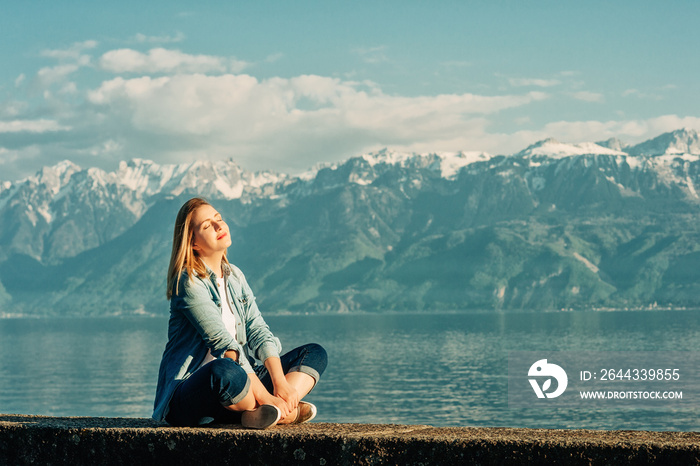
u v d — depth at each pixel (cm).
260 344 465
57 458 353
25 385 9781
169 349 451
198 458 334
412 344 17525
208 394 406
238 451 328
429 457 306
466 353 14538
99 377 10712
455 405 7619
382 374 10756
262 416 399
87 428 351
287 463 323
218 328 436
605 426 6331
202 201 464
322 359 465
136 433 342
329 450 318
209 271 459
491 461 300
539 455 294
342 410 7325
